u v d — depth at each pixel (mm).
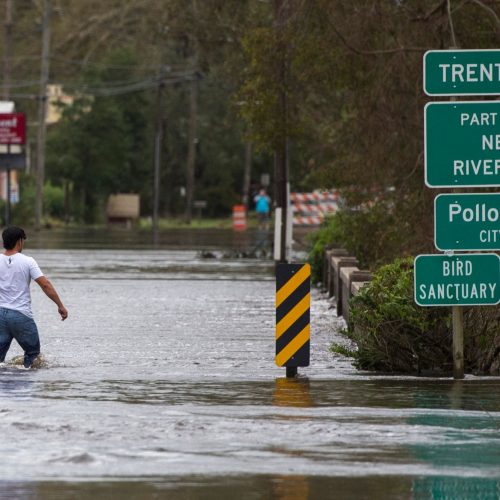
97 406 41125
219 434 36062
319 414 39656
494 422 38281
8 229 53688
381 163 89938
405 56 86688
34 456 32969
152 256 145875
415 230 88250
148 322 72750
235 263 133125
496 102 47906
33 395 43844
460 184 47844
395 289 51438
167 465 32031
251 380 48438
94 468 31641
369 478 30750
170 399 43000
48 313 77688
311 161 121062
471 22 84812
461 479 30703
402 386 46625
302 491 29391
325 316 76375
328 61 89125
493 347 51031
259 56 96750
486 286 47844
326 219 126562
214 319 74812
